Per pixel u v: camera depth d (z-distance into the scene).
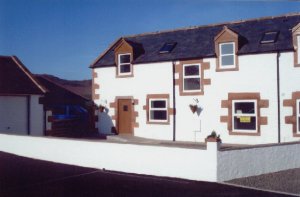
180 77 21.55
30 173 12.89
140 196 9.80
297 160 13.94
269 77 19.11
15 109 21.38
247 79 19.66
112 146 13.67
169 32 24.16
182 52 21.91
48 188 10.73
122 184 11.20
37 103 22.25
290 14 20.77
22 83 22.33
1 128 20.72
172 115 21.75
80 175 12.59
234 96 19.97
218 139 11.52
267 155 12.83
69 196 9.87
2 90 20.77
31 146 16.42
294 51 18.55
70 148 14.92
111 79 24.17
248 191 10.43
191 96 21.19
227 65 20.38
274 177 12.22
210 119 20.61
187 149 11.97
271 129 19.00
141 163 12.95
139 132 22.92
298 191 10.56
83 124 25.33
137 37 25.25
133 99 23.22
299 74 18.44
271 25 20.70
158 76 22.34
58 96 31.27
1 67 22.97
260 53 19.33
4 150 17.81
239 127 19.94
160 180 11.76
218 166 11.45
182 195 9.88
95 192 10.23
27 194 10.09
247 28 21.25
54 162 15.21
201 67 20.95
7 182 11.50
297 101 18.47
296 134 18.38
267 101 19.12
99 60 25.08
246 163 12.17
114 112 23.95
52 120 23.70
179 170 12.12
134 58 23.34
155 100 22.52
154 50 23.30
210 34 22.25
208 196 9.83
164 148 12.48
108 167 13.74
